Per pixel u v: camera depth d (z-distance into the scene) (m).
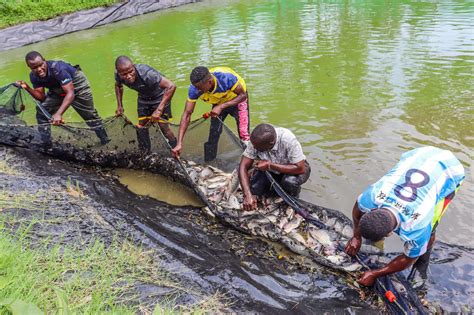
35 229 3.44
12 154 5.14
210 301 2.93
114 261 3.16
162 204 4.59
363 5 14.59
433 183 2.96
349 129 6.21
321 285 3.35
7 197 3.90
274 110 6.96
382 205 2.93
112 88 8.34
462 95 7.14
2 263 2.64
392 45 9.91
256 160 4.18
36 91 5.46
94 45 11.81
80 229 3.58
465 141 5.69
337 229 4.02
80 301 2.62
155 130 4.97
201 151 4.91
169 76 8.64
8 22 13.69
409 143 5.73
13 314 2.11
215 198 4.43
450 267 3.50
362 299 3.21
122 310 2.58
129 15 16.03
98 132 5.16
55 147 5.34
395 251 3.86
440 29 10.87
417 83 7.74
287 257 3.70
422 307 3.09
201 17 14.65
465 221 4.21
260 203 4.39
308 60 9.30
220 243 3.89
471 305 3.15
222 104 4.77
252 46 10.50
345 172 5.16
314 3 15.56
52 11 14.60
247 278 3.32
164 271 3.17
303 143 5.88
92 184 4.69
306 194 4.78
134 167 5.33
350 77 8.22
